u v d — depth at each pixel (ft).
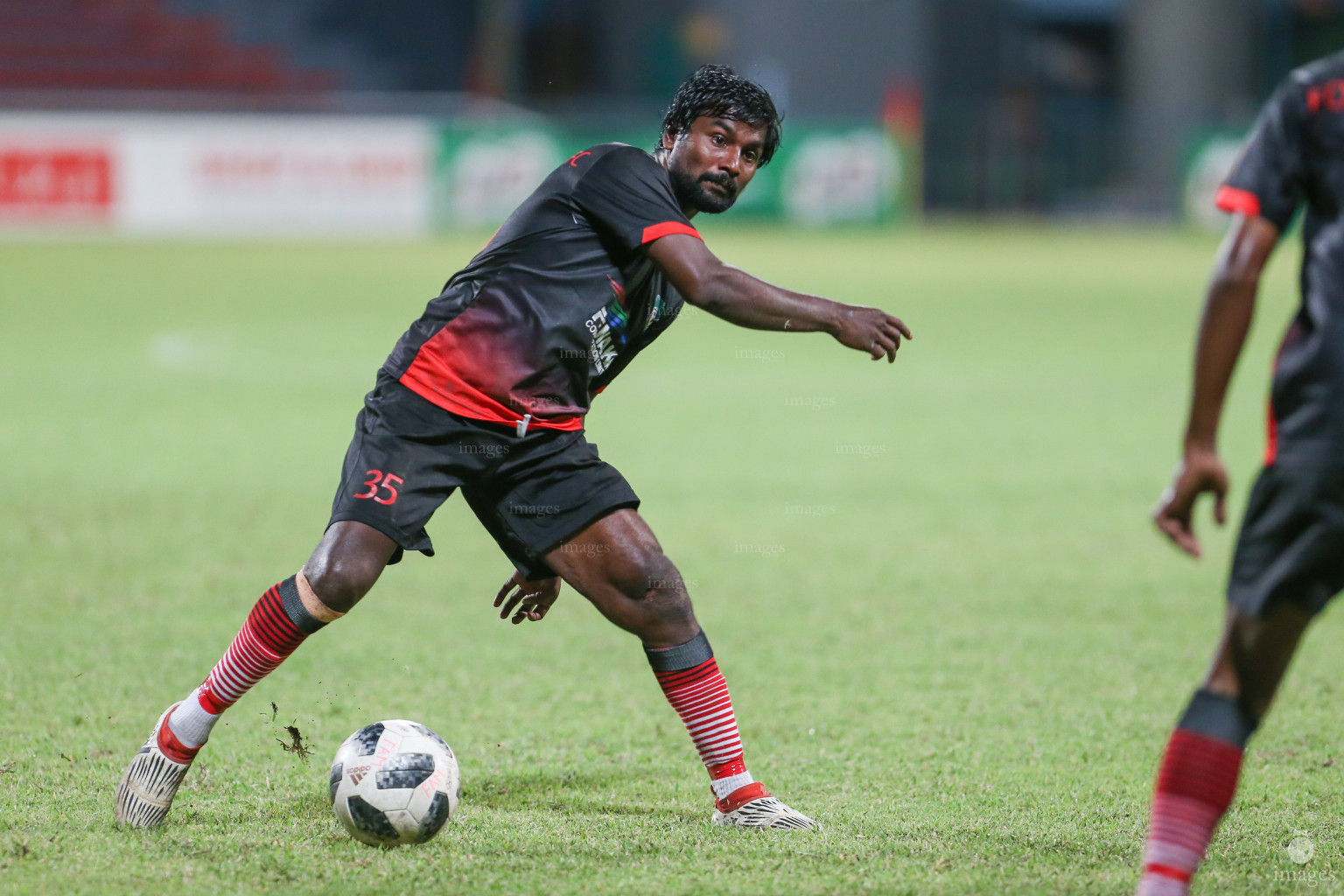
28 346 161.99
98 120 294.05
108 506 89.04
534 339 39.65
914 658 61.46
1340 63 31.14
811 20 397.80
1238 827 41.39
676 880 36.91
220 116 324.39
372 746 39.17
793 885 36.63
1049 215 390.83
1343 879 37.24
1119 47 473.67
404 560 78.43
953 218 389.80
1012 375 152.76
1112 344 177.17
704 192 40.86
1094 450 112.37
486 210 316.40
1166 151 384.47
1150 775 46.62
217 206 302.66
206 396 132.77
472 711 53.67
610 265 40.14
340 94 383.04
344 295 213.05
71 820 41.09
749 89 40.47
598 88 420.36
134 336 171.63
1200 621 67.56
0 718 51.08
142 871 37.22
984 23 423.64
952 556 80.02
